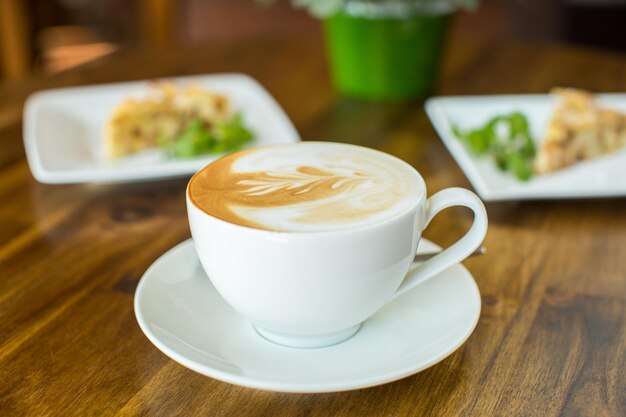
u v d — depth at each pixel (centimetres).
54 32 176
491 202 58
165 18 161
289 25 171
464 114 73
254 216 37
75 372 39
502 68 92
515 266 49
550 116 73
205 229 37
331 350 39
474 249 40
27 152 66
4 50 137
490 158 66
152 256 51
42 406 37
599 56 97
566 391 38
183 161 63
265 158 42
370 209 38
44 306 45
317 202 38
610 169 64
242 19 175
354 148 44
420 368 36
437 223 55
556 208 57
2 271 49
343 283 37
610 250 52
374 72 80
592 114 68
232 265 37
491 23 163
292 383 35
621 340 42
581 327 43
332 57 84
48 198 59
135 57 96
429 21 78
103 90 79
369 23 77
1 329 43
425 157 66
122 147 71
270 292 37
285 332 39
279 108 75
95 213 57
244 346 39
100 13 187
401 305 42
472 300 41
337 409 37
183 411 37
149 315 39
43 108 74
